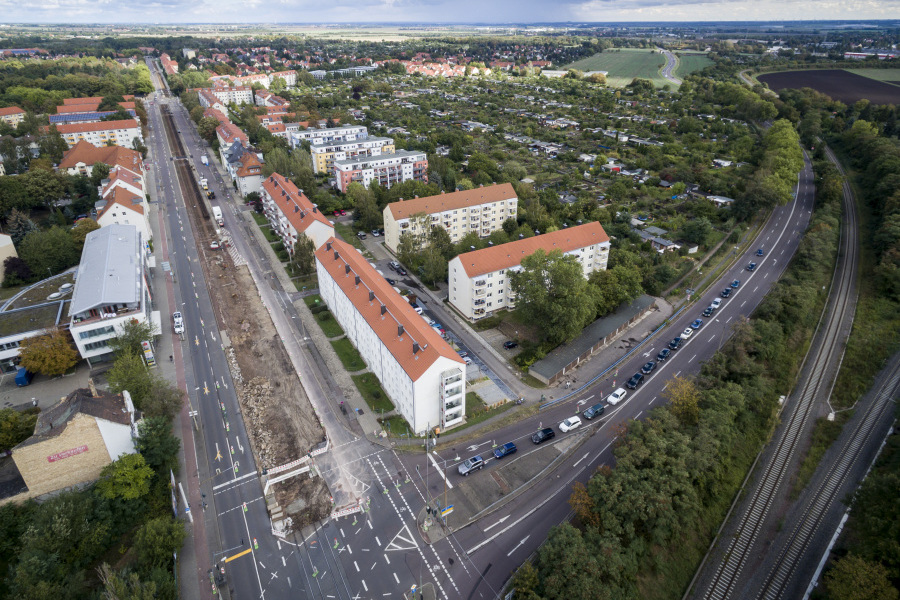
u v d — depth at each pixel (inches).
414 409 3535.9
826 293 5664.4
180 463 3385.8
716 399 3673.7
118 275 4707.2
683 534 3102.9
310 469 3353.8
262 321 5059.1
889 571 2556.6
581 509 2844.5
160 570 2518.5
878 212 7263.8
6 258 5442.9
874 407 4111.7
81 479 3102.9
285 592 2608.3
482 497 3181.6
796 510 3356.3
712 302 5531.5
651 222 7519.7
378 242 6899.6
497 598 2596.0
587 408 3978.8
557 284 4384.8
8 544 2736.2
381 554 2815.0
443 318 5137.8
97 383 4114.2
